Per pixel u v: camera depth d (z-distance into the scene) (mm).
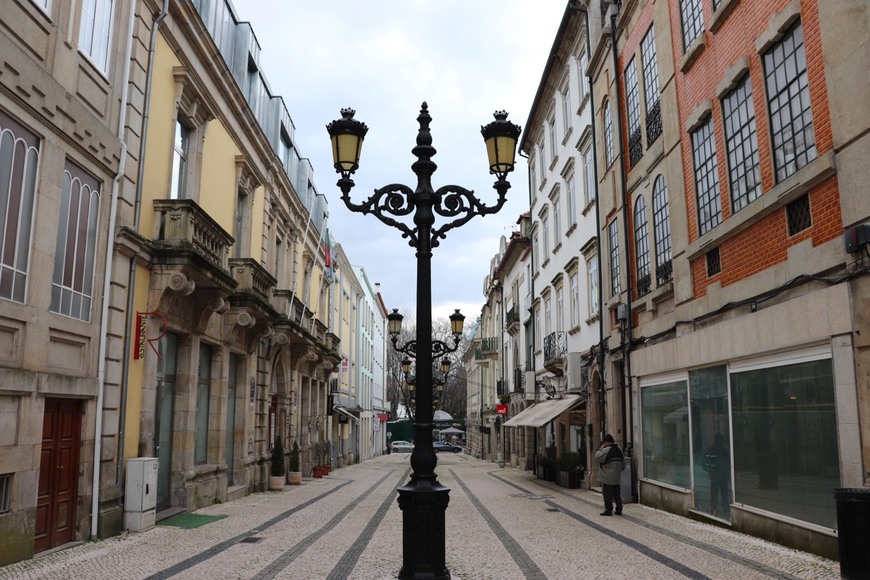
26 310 8039
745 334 10281
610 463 13133
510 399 38094
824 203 8539
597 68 19266
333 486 21031
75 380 9070
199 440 14711
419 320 7102
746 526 10289
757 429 10039
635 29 16312
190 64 13391
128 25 10844
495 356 45469
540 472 25109
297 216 24406
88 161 9555
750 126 10570
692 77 12812
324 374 30391
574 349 22312
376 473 29328
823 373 8414
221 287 13039
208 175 14828
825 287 8414
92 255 9781
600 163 18938
